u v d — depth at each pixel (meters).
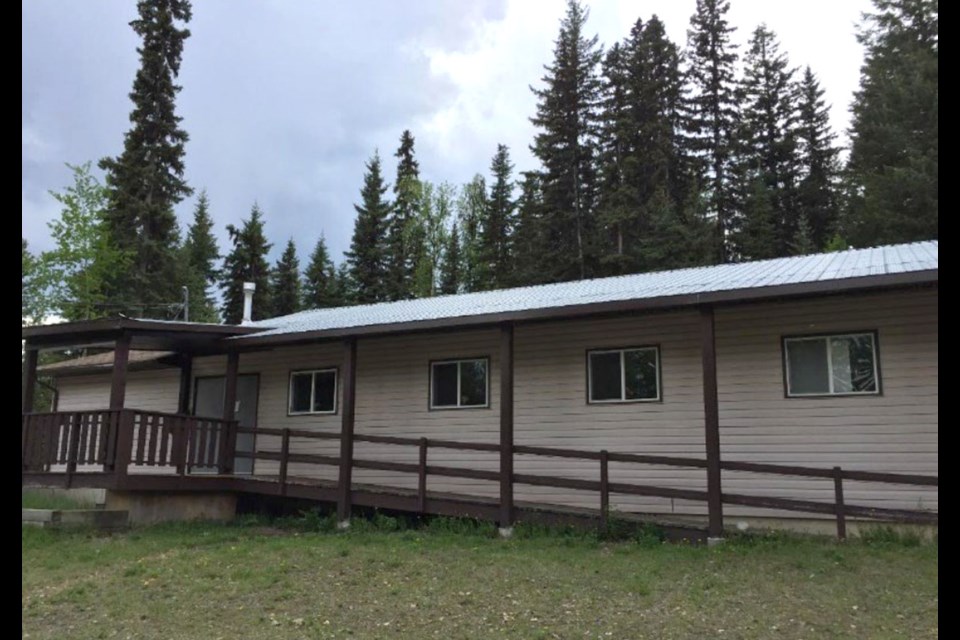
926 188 25.30
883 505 9.90
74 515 11.05
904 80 28.80
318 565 8.60
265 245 47.75
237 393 16.02
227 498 13.27
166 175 35.41
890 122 28.62
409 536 10.59
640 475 11.55
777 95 39.28
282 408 15.38
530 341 12.86
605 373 12.14
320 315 17.62
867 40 33.44
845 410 10.30
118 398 12.04
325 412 14.81
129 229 34.41
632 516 10.57
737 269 12.81
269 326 15.23
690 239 30.48
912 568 7.71
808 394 10.56
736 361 11.10
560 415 12.35
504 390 10.96
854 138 32.50
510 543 9.84
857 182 30.25
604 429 11.96
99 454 11.72
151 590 7.66
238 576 8.10
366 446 14.09
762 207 32.91
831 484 10.28
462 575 8.02
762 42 40.06
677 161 37.12
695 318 11.55
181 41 36.34
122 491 11.72
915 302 10.09
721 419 11.05
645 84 37.28
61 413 12.16
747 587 7.25
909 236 25.81
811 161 37.84
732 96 39.59
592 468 11.95
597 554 9.01
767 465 9.38
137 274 33.78
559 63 37.59
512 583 7.64
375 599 7.22
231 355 14.06
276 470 15.28
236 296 46.91
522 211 38.38
